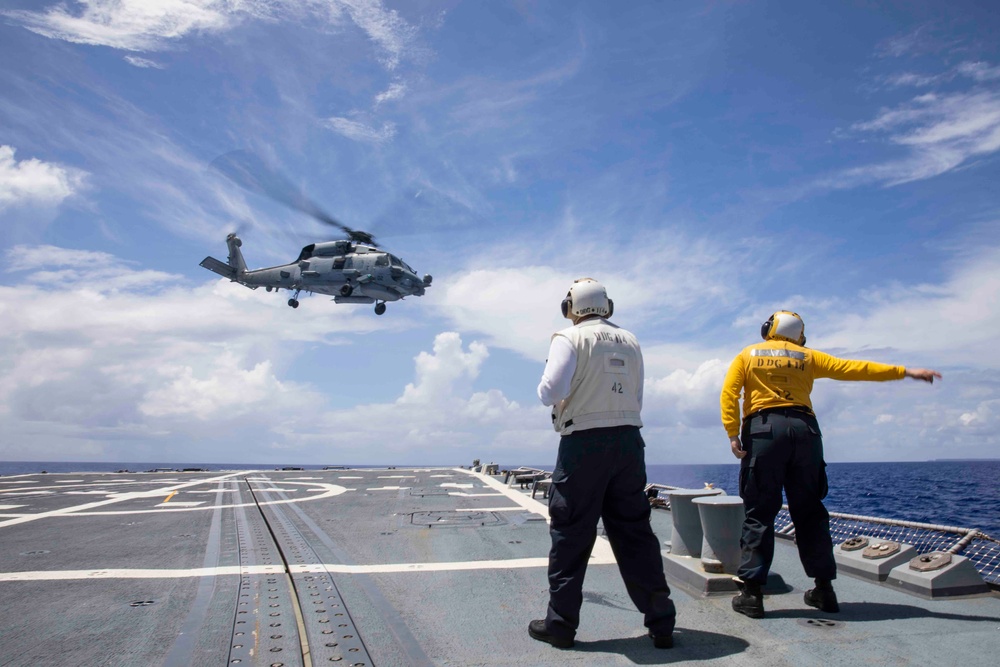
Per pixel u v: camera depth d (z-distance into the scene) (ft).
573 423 10.37
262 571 15.69
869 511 91.25
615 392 10.43
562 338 10.52
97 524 24.21
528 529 22.39
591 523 10.29
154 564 16.53
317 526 23.20
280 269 89.40
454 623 11.43
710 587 13.38
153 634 10.77
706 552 14.28
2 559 17.19
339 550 18.40
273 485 44.29
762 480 12.08
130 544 19.56
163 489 41.24
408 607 12.48
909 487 162.81
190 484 46.03
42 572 15.60
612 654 9.84
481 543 19.54
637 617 12.01
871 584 14.03
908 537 16.69
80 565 16.40
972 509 93.81
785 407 12.10
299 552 18.08
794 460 12.00
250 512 27.76
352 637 10.61
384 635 10.73
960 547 14.10
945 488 157.79
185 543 19.71
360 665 9.31
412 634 10.80
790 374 12.27
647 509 10.73
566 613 10.18
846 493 137.59
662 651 9.93
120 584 14.34
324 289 86.12
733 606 12.14
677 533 15.76
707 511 14.20
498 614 12.03
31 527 23.50
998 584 13.23
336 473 59.67
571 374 10.24
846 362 12.21
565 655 9.80
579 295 11.24
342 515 26.37
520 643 10.37
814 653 9.74
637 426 10.61
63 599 13.06
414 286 84.28
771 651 9.86
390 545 19.21
